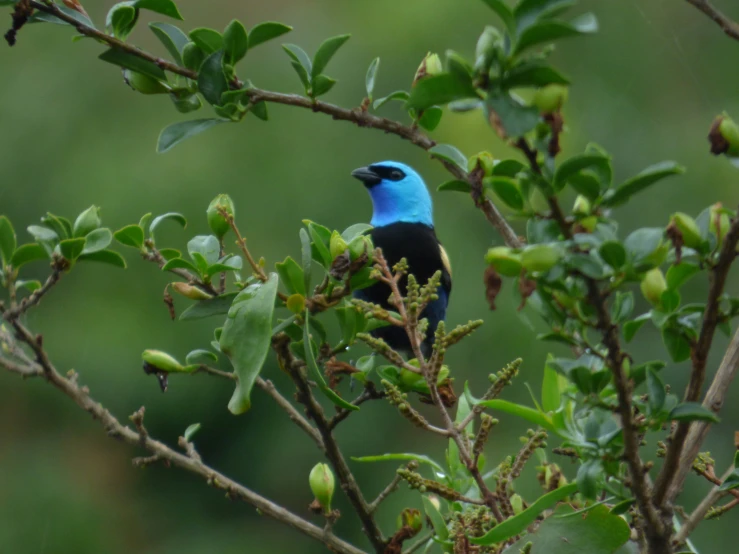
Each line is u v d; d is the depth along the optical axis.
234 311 4.17
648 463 3.48
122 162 14.36
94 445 13.62
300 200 14.06
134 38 16.69
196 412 13.25
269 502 4.94
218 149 14.36
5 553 12.80
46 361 5.10
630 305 3.61
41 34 15.37
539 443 4.45
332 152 14.51
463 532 4.29
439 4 15.45
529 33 2.91
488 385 12.82
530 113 2.95
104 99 14.91
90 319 13.28
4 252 5.23
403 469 4.28
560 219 3.10
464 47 15.27
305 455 13.25
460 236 13.80
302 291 4.39
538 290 3.40
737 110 14.68
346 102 14.98
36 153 14.53
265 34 4.83
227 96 4.77
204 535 13.43
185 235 13.78
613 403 3.73
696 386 3.46
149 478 13.45
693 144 14.43
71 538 13.07
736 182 13.95
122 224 13.77
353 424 12.91
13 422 13.45
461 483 5.05
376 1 15.75
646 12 15.27
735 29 3.92
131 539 13.34
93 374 13.05
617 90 15.05
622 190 3.07
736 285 12.48
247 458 13.38
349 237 4.48
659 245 3.21
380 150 14.58
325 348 4.61
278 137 14.55
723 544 10.99
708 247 3.42
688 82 14.95
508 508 4.41
